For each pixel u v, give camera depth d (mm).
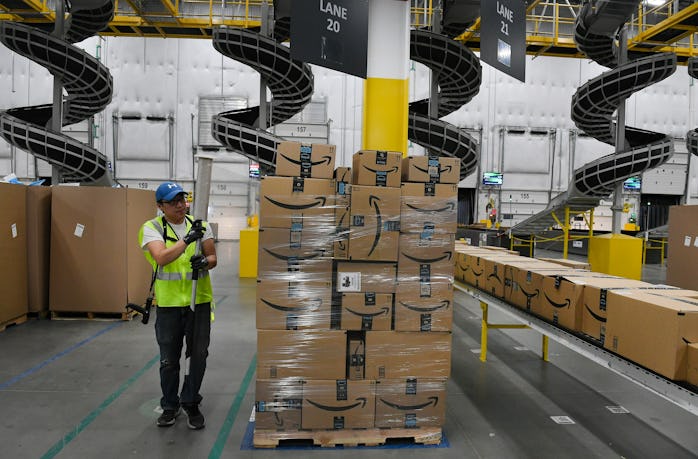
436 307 2820
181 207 2900
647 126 18609
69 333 5125
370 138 3988
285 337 2730
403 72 4004
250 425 3027
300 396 2742
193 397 2932
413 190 2826
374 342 2783
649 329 2094
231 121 9227
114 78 17250
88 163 9305
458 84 9523
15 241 5340
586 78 18516
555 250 17375
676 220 5293
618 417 3248
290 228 2742
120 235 5645
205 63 17453
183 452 2660
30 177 17281
